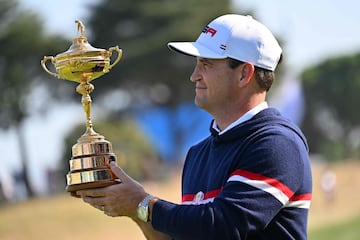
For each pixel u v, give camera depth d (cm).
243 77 615
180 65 7288
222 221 569
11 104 6825
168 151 7256
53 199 5700
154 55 7181
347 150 9075
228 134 608
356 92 9794
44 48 6875
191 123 7400
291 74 7081
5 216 5169
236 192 576
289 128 607
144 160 6700
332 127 9812
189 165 662
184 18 7194
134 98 7450
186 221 572
